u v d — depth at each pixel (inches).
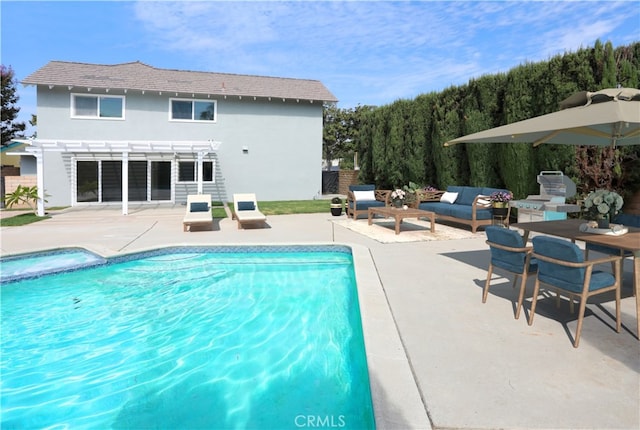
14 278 236.8
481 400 98.5
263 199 763.4
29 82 619.8
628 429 87.4
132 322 183.0
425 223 447.2
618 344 131.6
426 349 127.6
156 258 301.7
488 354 124.2
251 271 272.2
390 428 85.3
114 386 128.6
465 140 222.8
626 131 178.7
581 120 154.2
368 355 120.3
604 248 205.6
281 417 109.1
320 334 167.2
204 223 377.7
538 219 347.3
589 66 335.6
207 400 119.0
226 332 170.1
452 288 196.7
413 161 575.5
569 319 154.6
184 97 703.7
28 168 687.1
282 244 313.9
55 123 644.7
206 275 261.1
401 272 228.7
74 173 657.0
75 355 150.9
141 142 555.2
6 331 173.9
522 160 398.3
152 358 147.4
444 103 514.9
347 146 1288.1
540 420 90.6
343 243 313.7
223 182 738.2
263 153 757.3
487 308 167.3
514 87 403.9
